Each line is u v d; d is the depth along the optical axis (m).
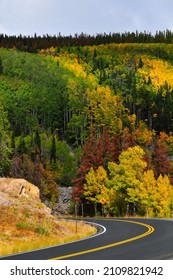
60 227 33.22
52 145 134.00
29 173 95.94
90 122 193.12
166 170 94.50
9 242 26.38
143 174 78.50
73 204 93.81
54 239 28.53
